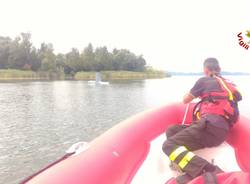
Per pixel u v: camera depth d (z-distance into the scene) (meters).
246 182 1.77
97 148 2.79
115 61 110.25
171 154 2.71
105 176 2.42
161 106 4.33
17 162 8.97
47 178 2.13
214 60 3.23
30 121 15.65
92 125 14.63
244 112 12.61
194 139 2.89
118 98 27.84
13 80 72.25
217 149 3.22
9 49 93.12
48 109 20.27
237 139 3.31
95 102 24.50
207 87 3.06
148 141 3.43
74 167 2.35
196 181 1.95
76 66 101.81
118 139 3.07
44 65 91.12
